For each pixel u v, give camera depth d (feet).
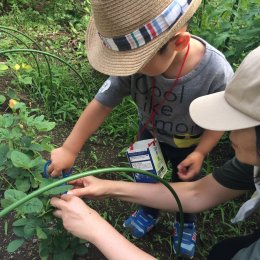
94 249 6.04
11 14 12.05
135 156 5.30
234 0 8.04
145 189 5.14
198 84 5.07
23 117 6.41
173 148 5.99
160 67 4.53
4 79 9.21
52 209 4.54
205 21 8.05
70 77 9.30
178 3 4.17
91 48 4.87
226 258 4.79
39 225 4.58
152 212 6.33
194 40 5.10
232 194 5.22
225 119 3.67
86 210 4.24
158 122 5.65
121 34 4.12
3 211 3.44
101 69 4.42
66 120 8.45
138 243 6.40
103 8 4.04
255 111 3.46
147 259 3.98
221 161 7.87
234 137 3.78
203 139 5.46
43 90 8.83
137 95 5.53
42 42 10.87
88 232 4.10
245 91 3.51
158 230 6.64
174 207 5.20
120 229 6.52
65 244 4.96
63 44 10.92
